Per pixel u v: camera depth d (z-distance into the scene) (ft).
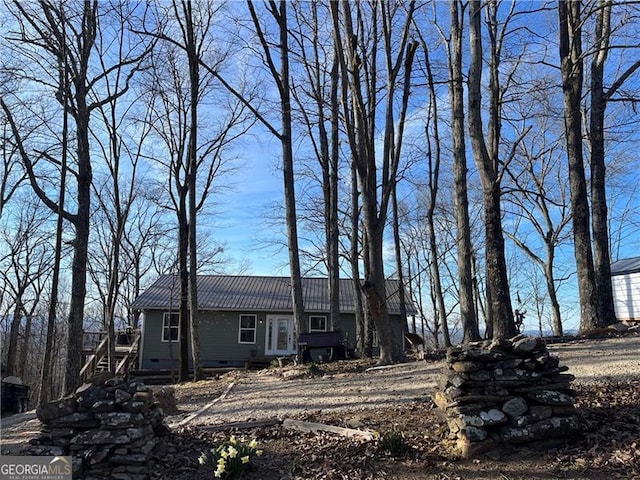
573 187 47.85
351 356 54.54
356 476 17.37
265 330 81.25
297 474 18.12
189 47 54.75
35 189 38.68
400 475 17.13
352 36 35.70
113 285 59.93
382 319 40.11
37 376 125.90
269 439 22.00
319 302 83.35
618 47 35.50
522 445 17.76
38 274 110.01
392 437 18.97
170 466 19.60
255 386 37.93
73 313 40.14
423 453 18.48
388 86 39.58
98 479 18.62
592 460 16.47
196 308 55.31
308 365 45.21
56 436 19.40
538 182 86.38
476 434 17.79
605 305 47.75
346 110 39.83
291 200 51.65
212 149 68.80
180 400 35.96
